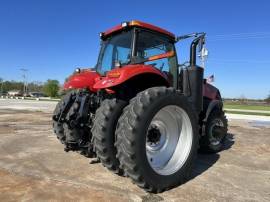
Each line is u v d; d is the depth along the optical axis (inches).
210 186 142.6
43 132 302.2
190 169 148.6
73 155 196.5
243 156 209.6
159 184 131.1
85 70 196.4
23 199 121.1
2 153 201.9
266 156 211.5
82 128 164.9
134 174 126.6
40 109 687.1
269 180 154.8
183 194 131.3
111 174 155.9
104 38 191.3
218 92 236.2
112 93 153.2
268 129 380.5
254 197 129.9
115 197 125.0
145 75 151.6
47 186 136.8
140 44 169.0
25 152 205.5
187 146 150.5
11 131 307.7
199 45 185.5
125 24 166.4
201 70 189.0
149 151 142.8
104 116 141.2
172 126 151.3
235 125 431.5
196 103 185.8
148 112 129.6
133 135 125.3
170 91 143.3
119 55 175.6
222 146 236.7
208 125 211.5
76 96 164.7
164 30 179.2
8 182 141.6
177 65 191.2
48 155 196.5
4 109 677.3
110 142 140.9
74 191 131.0
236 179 154.9
